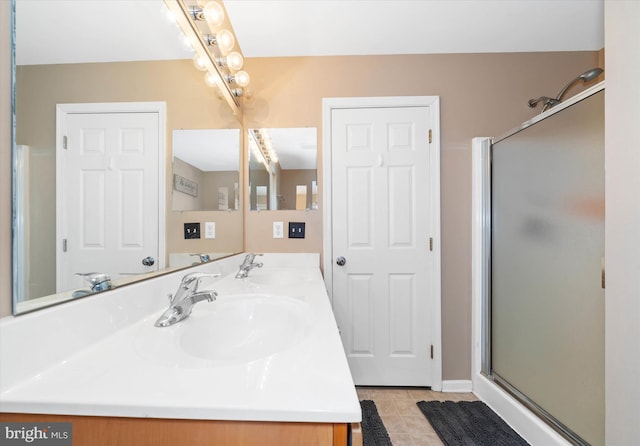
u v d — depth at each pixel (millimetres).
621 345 811
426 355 1769
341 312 1793
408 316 1785
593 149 1052
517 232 1460
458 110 1791
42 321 475
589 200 1071
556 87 1782
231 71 1524
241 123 1764
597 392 1038
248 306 922
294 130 1794
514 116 1783
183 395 387
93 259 643
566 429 1154
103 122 692
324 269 1784
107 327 620
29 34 503
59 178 565
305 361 479
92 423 385
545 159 1283
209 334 785
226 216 1527
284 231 1796
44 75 533
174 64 1031
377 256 1798
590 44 1718
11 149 467
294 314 815
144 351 555
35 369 457
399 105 1783
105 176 697
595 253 1050
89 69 654
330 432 367
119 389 406
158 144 931
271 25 1521
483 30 1590
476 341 1711
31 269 489
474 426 1387
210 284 1193
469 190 1784
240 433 369
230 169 1593
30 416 388
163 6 927
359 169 1803
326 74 1794
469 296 1771
